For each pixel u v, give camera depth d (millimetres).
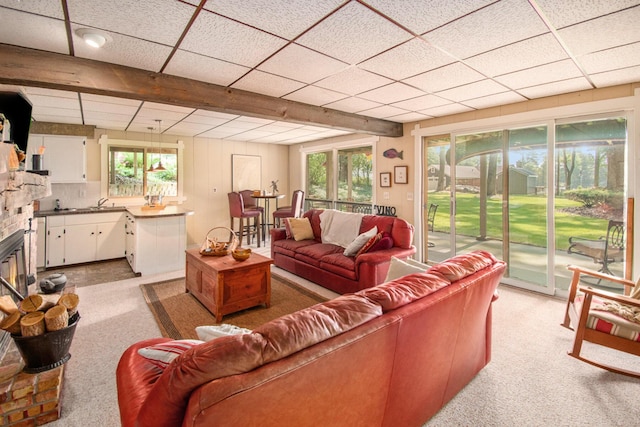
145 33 2070
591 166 3486
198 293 3393
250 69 2748
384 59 2535
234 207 6406
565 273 3906
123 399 1192
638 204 3074
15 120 3016
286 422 956
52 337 1791
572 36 2141
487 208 4270
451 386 1812
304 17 1885
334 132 5996
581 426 1682
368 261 3279
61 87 2447
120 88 2615
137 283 4055
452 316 1623
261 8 1781
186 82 2959
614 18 1901
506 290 3844
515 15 1867
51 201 5145
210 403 787
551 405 1837
